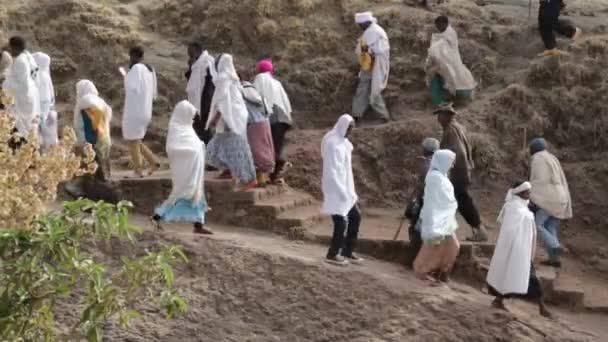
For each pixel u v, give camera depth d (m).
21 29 17.97
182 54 17.88
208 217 13.85
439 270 12.21
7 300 7.05
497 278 11.71
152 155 14.66
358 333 11.33
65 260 7.28
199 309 11.45
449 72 15.93
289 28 17.98
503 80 16.67
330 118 17.00
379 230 13.91
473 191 15.08
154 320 11.17
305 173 15.29
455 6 18.28
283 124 14.66
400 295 11.71
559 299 12.73
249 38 18.05
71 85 17.23
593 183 15.01
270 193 14.32
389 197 15.23
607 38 16.69
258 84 14.46
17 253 7.10
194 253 12.03
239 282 11.80
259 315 11.52
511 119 15.73
